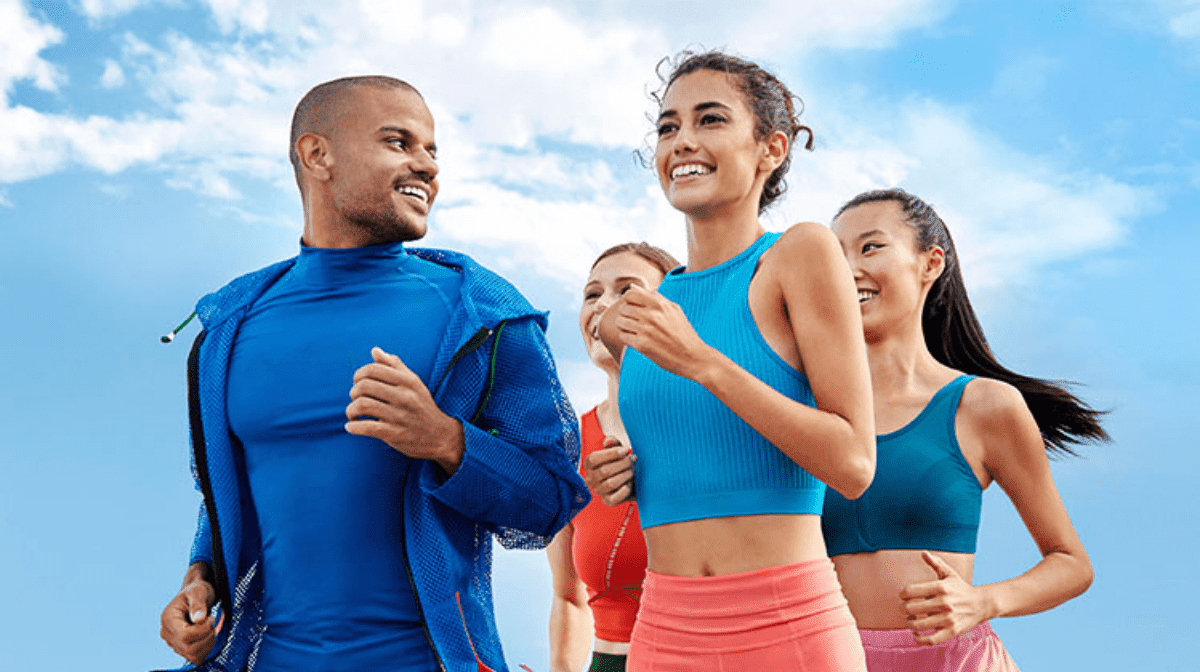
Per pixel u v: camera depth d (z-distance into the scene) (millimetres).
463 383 2229
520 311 2273
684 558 2107
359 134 2314
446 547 2166
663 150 2289
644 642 2135
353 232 2342
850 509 2699
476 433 2133
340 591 2137
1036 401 3293
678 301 2271
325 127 2340
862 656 2039
